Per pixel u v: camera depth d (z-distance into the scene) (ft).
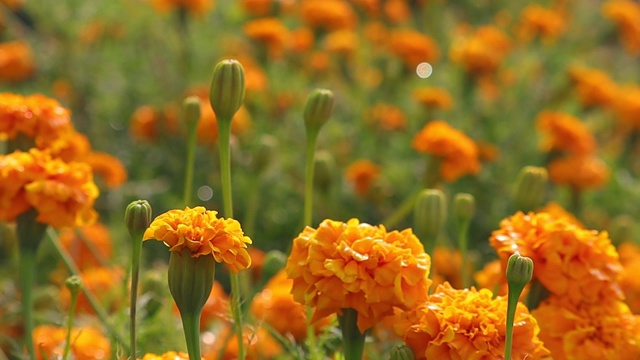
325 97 8.76
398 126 21.11
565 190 19.13
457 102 22.77
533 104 23.20
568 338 8.11
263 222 18.90
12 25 22.40
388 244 6.97
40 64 22.52
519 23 28.55
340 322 7.27
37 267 14.05
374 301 6.86
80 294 11.73
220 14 25.05
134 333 7.27
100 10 23.35
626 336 8.20
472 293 7.34
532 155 21.53
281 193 19.33
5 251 13.23
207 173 19.86
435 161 13.53
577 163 17.99
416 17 26.23
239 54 23.00
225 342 8.86
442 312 7.00
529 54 24.89
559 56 25.61
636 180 22.67
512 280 6.73
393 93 22.12
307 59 22.15
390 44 21.94
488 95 23.67
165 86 22.25
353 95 22.43
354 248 6.92
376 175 17.92
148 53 23.26
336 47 22.07
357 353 7.28
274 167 19.62
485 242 18.80
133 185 19.47
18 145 9.91
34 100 9.97
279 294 10.73
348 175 18.13
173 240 6.81
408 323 7.08
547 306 8.25
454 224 18.95
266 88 20.57
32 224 8.72
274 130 20.39
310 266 6.94
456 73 23.34
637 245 19.11
